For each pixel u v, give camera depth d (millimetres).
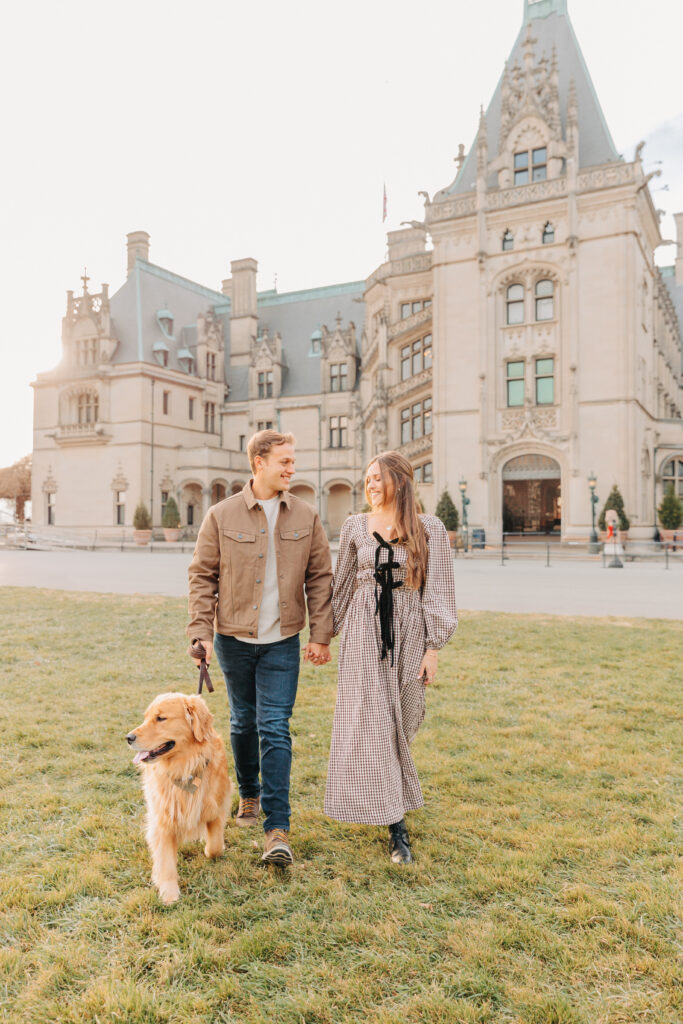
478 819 3475
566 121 28891
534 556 25141
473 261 29391
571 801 3674
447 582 3277
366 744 3074
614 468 26969
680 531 26812
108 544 39625
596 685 6105
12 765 4230
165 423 44844
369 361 36562
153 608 11180
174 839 2844
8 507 64438
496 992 2215
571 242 27203
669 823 3400
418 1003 2158
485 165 29672
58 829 3371
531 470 28703
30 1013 2135
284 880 2939
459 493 29375
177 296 50688
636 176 26406
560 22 32219
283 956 2424
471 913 2666
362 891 2842
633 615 10367
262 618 3248
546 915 2633
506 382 28969
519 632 8727
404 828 3193
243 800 3551
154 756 2732
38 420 47344
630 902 2715
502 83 32188
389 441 33438
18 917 2609
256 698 3316
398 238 36969
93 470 44688
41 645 8047
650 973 2305
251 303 50438
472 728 4930
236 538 3227
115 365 43938
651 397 31750
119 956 2420
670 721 5059
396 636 3191
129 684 6266
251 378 48719
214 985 2268
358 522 3369
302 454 46156
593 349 27359
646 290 30672
